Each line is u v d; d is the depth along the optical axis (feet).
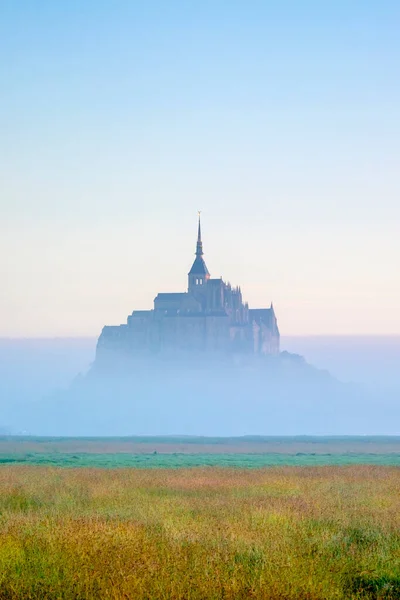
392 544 235.20
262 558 201.67
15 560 194.29
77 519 264.11
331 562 203.82
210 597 168.14
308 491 399.85
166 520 264.11
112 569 183.73
